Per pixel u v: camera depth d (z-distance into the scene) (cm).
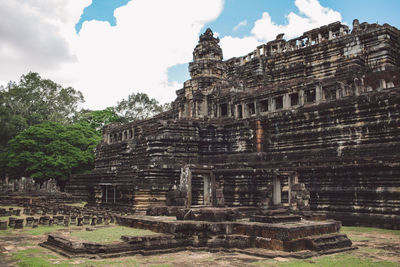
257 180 3225
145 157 4006
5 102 8125
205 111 4372
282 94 3403
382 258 1360
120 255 1408
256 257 1392
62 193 5484
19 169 6178
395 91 2539
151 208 2269
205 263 1293
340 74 3612
